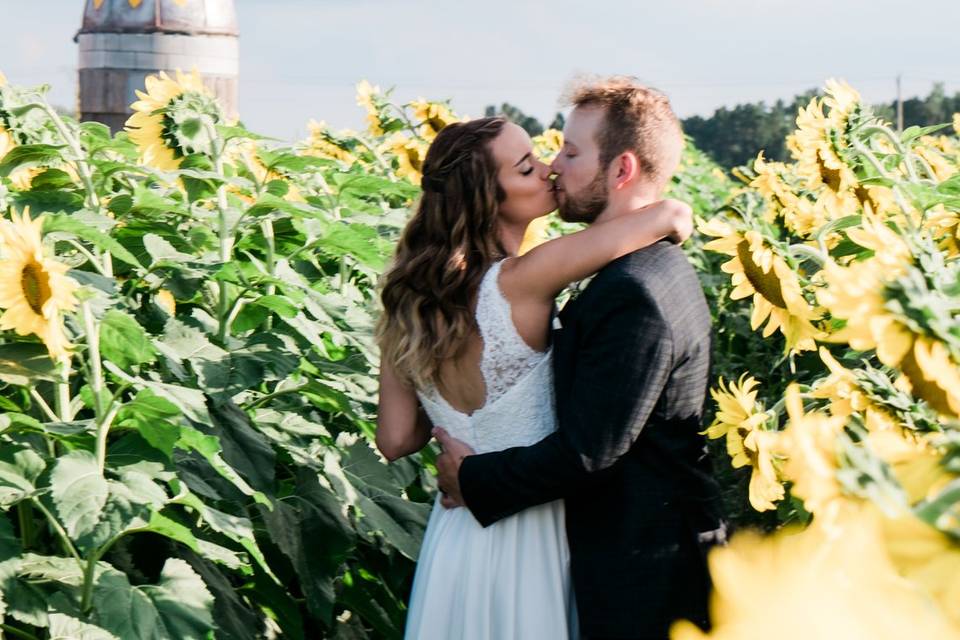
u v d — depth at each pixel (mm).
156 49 9328
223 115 3488
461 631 2387
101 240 2658
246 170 4051
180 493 2592
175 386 2545
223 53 9500
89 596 2352
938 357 1084
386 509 3139
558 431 2254
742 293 2518
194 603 2400
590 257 2270
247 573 2908
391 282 2455
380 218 4129
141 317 3160
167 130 3369
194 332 2979
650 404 2195
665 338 2189
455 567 2410
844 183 3270
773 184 4590
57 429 2426
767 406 4266
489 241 2410
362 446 3252
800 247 2506
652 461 2242
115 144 3469
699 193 9836
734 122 44750
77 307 2445
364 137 5758
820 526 984
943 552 844
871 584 809
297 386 3127
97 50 9414
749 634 798
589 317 2244
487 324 2352
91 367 2426
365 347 3230
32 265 2252
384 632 3324
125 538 2664
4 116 3197
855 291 1103
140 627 2311
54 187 3451
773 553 868
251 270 3535
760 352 4828
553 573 2338
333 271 4102
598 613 2236
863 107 3299
